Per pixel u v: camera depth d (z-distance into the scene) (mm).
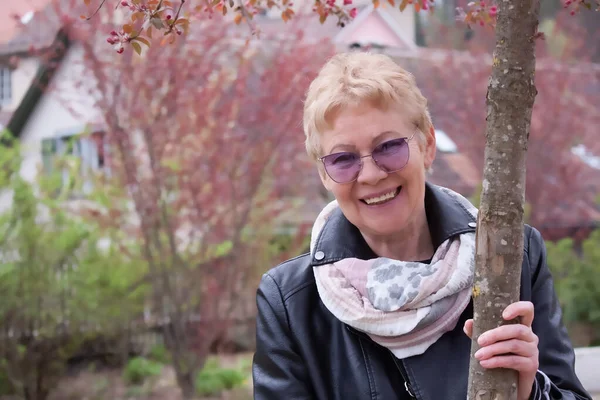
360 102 1903
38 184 8719
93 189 9062
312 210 12016
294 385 2000
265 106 8914
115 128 8523
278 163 9383
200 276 9016
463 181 15266
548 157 14383
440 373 1931
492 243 1603
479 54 14266
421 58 15234
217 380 9500
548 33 16312
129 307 8930
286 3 2842
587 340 11328
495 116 1604
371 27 19141
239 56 8852
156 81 8406
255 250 9453
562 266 11898
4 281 8211
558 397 1918
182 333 9047
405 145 1912
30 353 8398
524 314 1604
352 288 2004
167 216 8828
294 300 2064
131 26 2051
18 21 9680
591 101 15555
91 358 9305
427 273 1951
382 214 1958
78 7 8398
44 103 15055
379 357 1985
